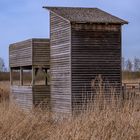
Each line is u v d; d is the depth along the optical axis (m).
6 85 51.50
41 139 15.33
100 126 13.94
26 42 39.12
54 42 37.09
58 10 37.47
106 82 35.03
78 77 34.44
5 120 15.94
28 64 38.69
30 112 18.03
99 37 35.22
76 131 13.77
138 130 13.86
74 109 33.84
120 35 35.78
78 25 34.62
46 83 39.22
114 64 35.53
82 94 34.09
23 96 39.22
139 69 69.81
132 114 14.52
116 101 16.06
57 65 36.44
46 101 37.06
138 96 16.25
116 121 14.21
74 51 34.50
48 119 18.11
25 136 15.43
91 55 34.91
